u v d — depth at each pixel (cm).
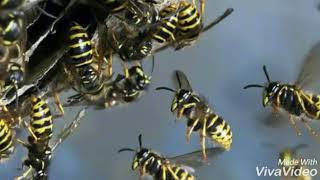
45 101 17
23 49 16
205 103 19
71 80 17
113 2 16
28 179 18
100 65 17
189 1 18
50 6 16
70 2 16
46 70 17
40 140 17
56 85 17
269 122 20
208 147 19
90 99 18
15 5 14
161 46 17
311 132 20
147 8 16
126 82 19
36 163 18
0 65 16
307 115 20
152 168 20
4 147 17
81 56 16
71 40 16
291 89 20
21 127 17
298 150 23
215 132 19
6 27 14
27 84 17
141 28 17
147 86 19
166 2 17
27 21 16
